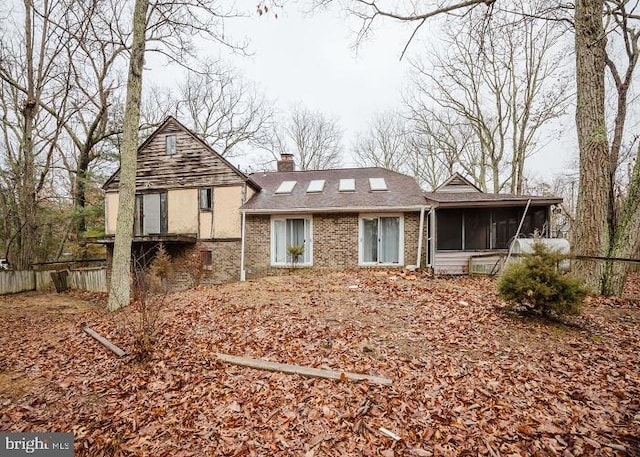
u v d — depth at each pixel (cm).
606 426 300
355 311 611
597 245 713
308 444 292
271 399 357
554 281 538
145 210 1395
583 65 726
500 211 1170
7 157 1600
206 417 338
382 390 360
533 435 289
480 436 290
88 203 1914
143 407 364
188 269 1220
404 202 1186
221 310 650
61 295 1312
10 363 502
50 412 368
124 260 856
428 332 510
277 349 468
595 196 714
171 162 1387
